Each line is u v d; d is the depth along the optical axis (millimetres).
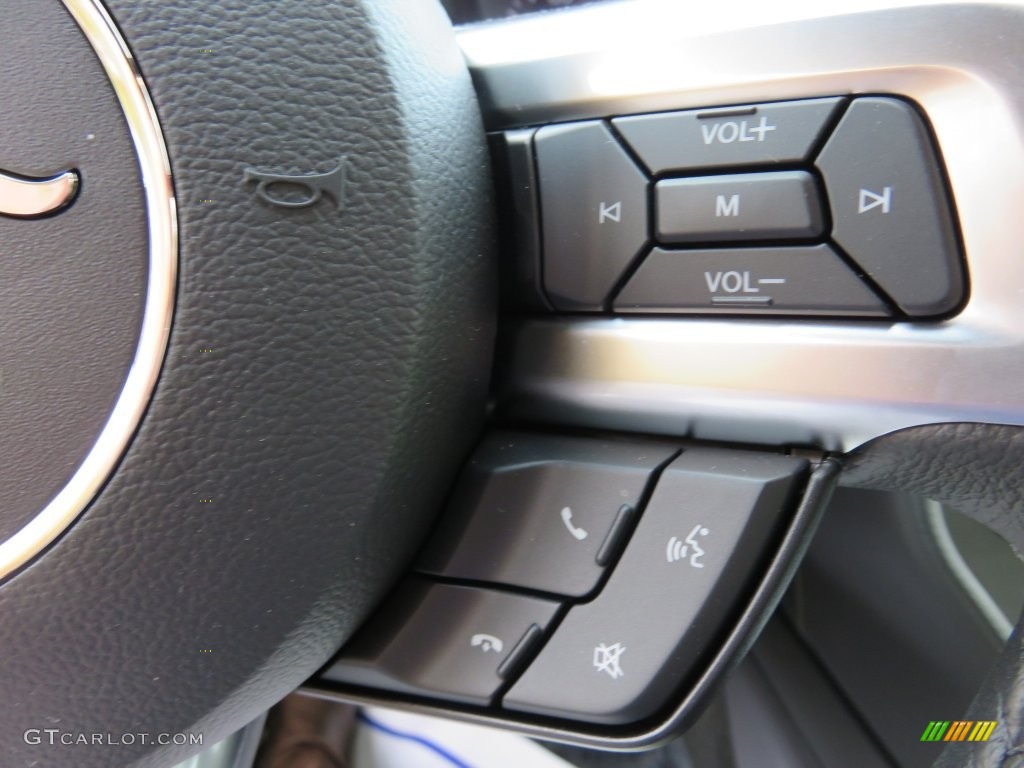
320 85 437
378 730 866
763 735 762
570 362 521
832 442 475
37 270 438
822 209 455
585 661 471
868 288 451
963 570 739
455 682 487
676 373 492
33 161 438
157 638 433
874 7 439
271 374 426
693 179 479
